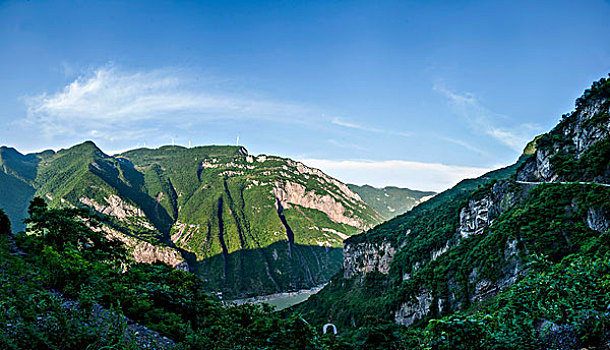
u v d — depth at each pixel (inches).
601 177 1918.1
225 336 473.4
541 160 2610.7
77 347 295.9
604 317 341.7
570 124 2506.2
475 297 2027.6
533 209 1966.0
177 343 446.0
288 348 466.3
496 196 2573.8
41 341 283.9
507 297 428.1
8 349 262.5
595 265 405.4
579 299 370.3
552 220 1787.6
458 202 4121.6
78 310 359.3
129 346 304.8
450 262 2504.9
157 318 506.9
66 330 293.3
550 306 375.6
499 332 374.0
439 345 367.6
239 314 583.5
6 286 375.9
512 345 353.4
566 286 384.8
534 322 381.1
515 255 1822.1
